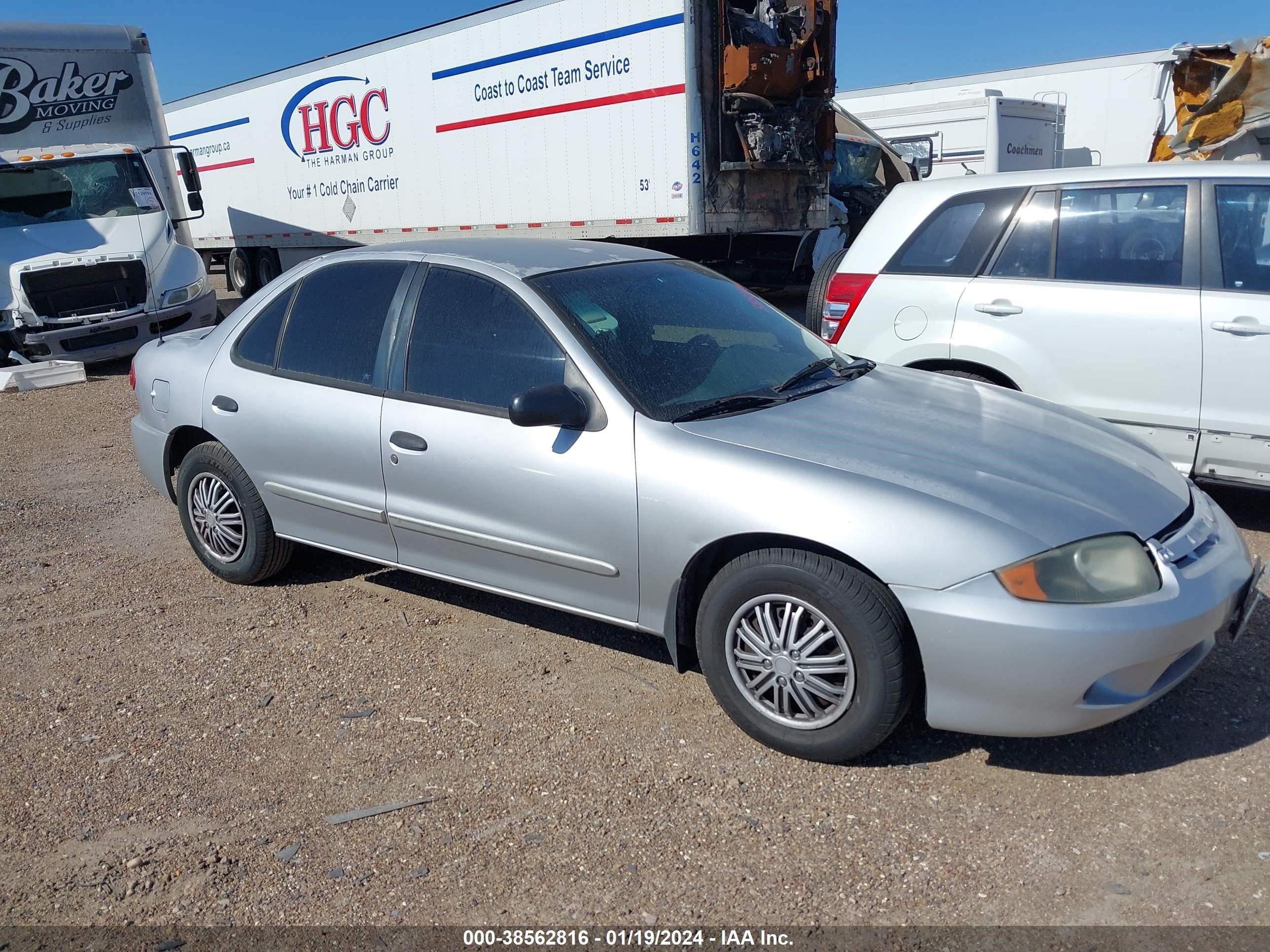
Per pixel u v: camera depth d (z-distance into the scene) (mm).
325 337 4406
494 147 12992
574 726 3514
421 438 3945
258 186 17562
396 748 3414
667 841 2896
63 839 3000
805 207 12500
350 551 4391
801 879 2725
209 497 4863
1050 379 5305
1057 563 2912
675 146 11062
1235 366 4816
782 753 3295
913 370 4508
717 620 3332
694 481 3311
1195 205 5020
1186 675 3109
